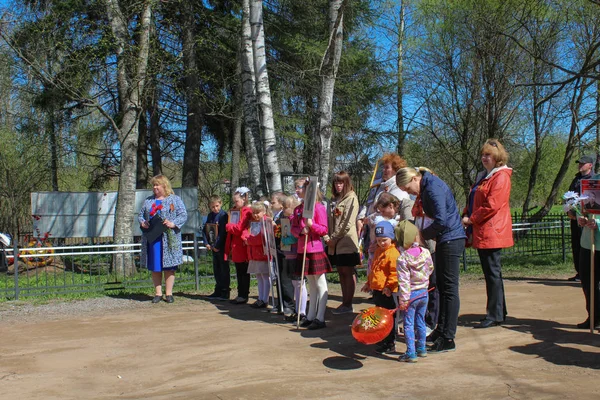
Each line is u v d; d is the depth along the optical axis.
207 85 16.97
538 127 18.80
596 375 4.46
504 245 6.01
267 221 7.48
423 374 4.59
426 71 18.52
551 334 5.80
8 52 13.48
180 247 8.53
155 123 17.42
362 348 5.49
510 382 4.33
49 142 16.81
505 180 5.93
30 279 11.35
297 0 15.67
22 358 5.40
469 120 18.03
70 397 4.29
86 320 7.24
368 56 17.50
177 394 4.27
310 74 15.85
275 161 10.37
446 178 21.92
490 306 6.20
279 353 5.36
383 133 19.22
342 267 7.13
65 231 14.03
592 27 16.44
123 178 12.23
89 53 12.33
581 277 6.12
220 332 6.34
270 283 7.77
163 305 8.29
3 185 17.47
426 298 5.02
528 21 15.61
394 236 5.14
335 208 7.04
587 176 8.12
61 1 13.02
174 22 15.47
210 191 23.58
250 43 11.42
